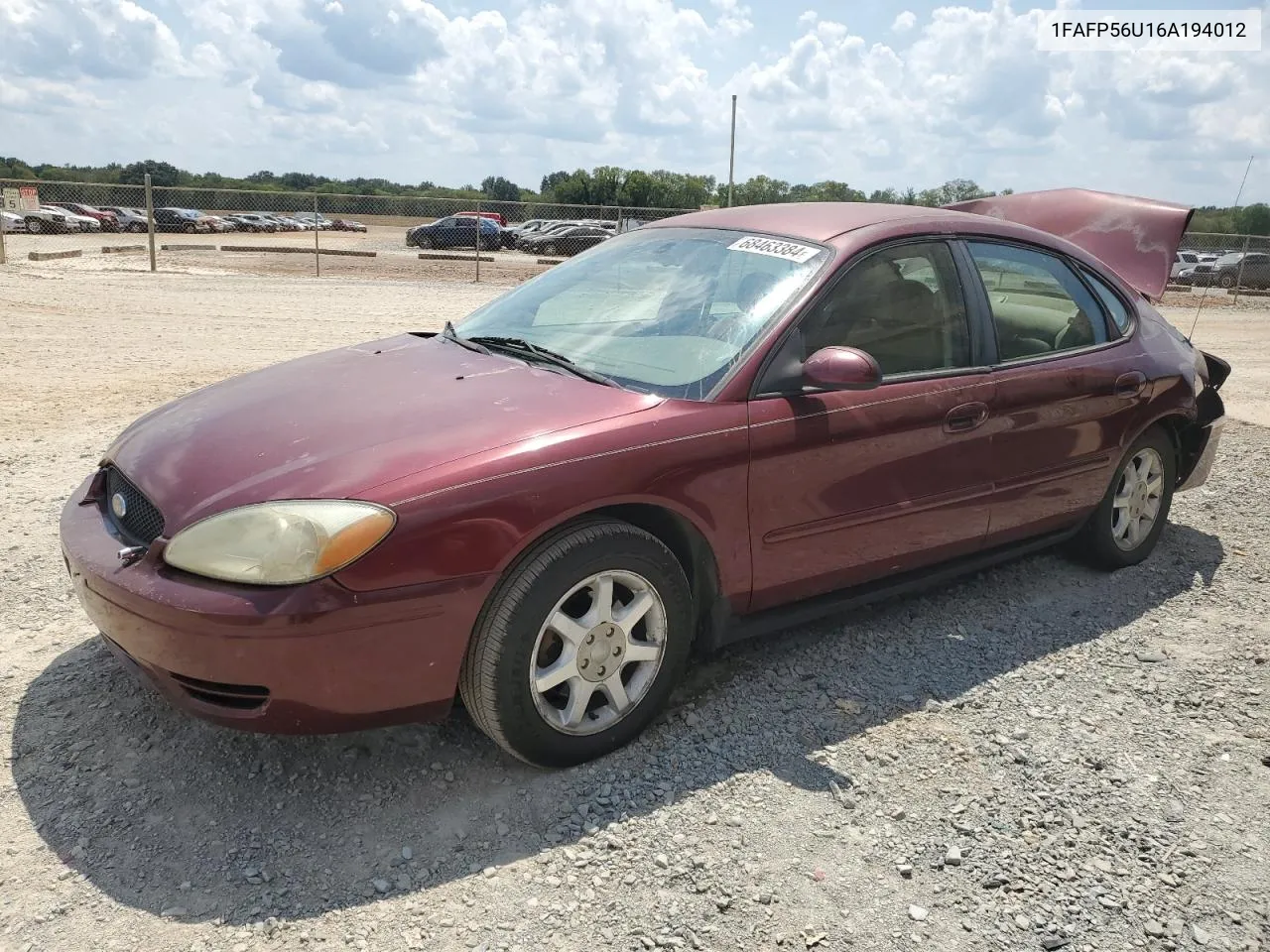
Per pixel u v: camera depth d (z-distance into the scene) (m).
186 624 2.44
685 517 3.00
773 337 3.23
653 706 3.06
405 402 3.03
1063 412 4.02
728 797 2.80
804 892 2.45
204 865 2.46
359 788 2.78
